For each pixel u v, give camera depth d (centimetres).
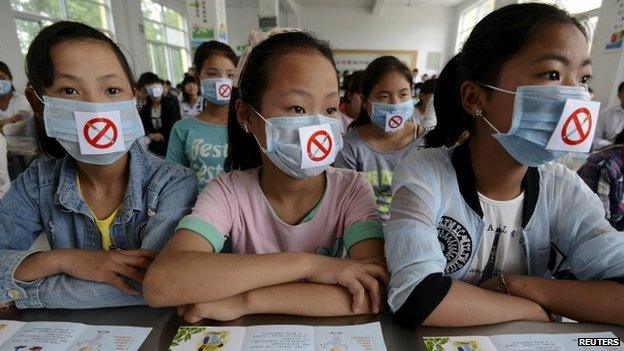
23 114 344
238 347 51
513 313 60
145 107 399
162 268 62
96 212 89
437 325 58
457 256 77
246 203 84
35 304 65
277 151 76
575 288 63
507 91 66
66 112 76
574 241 74
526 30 61
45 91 76
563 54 60
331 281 63
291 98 72
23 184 87
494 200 76
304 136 73
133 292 66
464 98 74
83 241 88
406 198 73
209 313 58
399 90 167
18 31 505
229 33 1187
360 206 83
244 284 60
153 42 888
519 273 79
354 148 173
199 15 424
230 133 95
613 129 360
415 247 65
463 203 76
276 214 84
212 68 177
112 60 78
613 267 65
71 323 58
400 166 83
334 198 86
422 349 52
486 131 72
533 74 63
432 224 70
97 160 82
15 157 260
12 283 66
